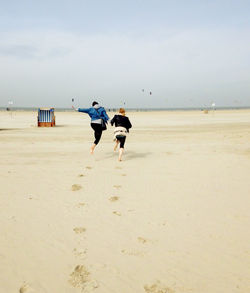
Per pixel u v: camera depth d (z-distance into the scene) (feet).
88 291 7.33
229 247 9.57
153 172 19.97
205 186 16.52
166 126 67.87
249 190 15.70
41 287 7.48
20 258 8.87
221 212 12.57
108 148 31.17
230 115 146.82
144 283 7.69
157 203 13.73
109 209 12.94
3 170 20.25
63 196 14.66
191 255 9.08
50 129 57.57
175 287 7.51
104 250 9.39
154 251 9.32
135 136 44.19
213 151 28.55
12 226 11.05
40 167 21.40
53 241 9.95
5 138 40.19
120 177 18.62
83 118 116.67
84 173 19.65
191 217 12.05
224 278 7.91
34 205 13.32
